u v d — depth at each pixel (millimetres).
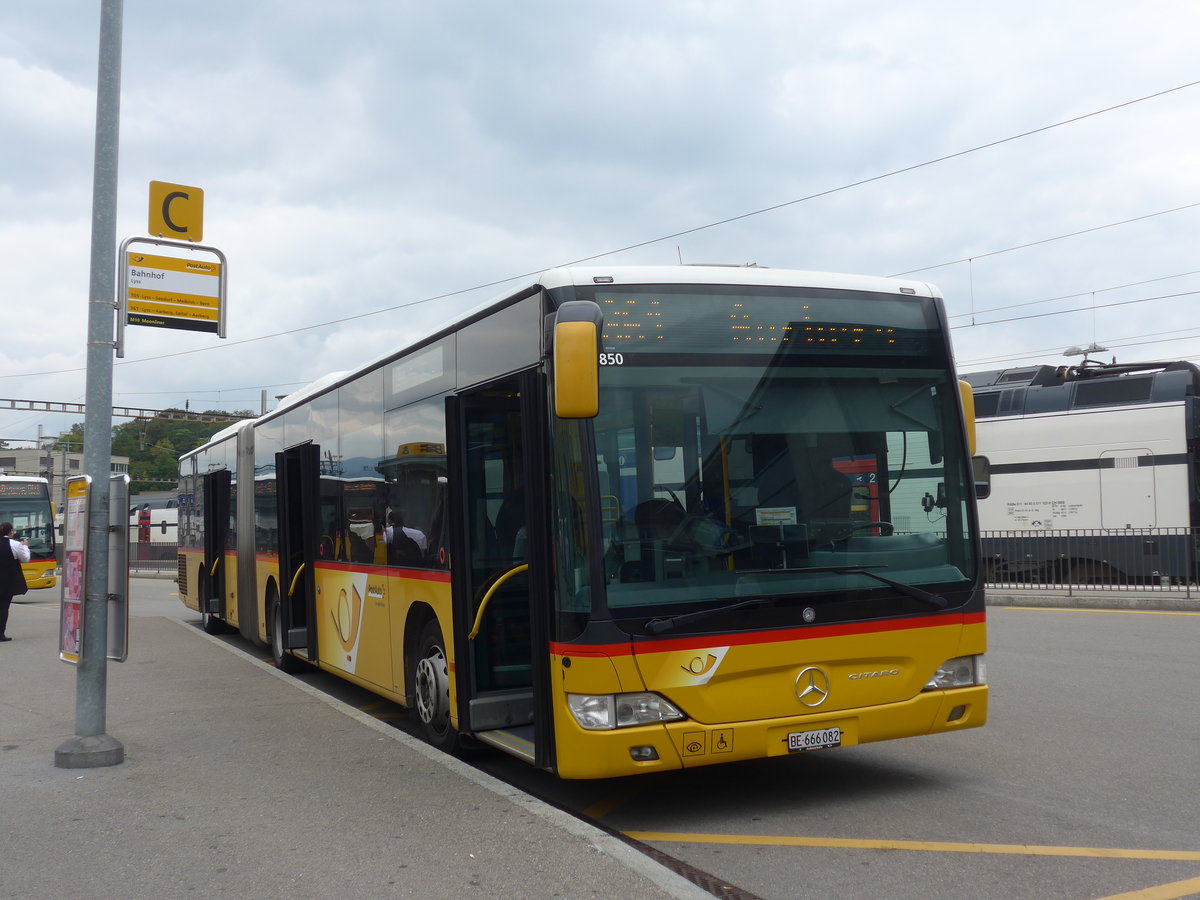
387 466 8836
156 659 13391
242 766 7133
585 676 5551
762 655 5738
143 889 4785
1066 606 18422
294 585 11977
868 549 6109
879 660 6031
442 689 7773
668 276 6094
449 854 5129
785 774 7078
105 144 7664
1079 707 9047
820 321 6297
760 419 6047
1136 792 6430
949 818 5945
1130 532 19500
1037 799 6305
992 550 21516
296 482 12062
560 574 5727
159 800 6281
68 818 5930
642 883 4680
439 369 7750
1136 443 20812
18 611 23250
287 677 11594
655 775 7188
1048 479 21906
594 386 5344
